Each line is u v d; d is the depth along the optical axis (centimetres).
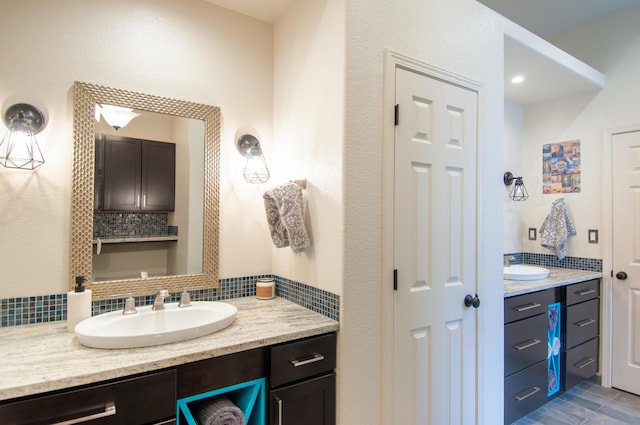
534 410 235
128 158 162
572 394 268
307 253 170
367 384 149
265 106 201
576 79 271
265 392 133
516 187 319
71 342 125
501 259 200
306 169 171
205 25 183
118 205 160
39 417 95
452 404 175
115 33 160
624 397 264
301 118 176
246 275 195
